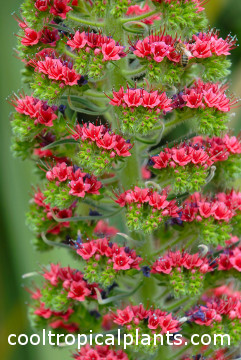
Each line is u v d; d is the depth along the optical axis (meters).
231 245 4.59
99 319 4.70
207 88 4.29
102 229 5.06
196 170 4.14
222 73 4.23
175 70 4.07
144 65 4.08
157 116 3.99
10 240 5.98
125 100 3.93
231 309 4.38
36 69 4.20
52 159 4.56
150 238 4.37
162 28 4.32
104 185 4.58
